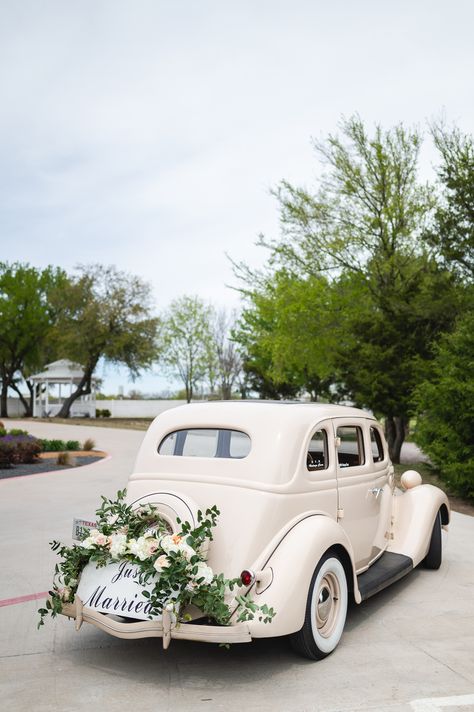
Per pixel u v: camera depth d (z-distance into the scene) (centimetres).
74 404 4909
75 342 4312
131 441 2511
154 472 473
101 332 4341
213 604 366
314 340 1927
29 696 378
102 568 407
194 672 410
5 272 4828
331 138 1912
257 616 378
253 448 441
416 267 1852
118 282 4491
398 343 1577
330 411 507
